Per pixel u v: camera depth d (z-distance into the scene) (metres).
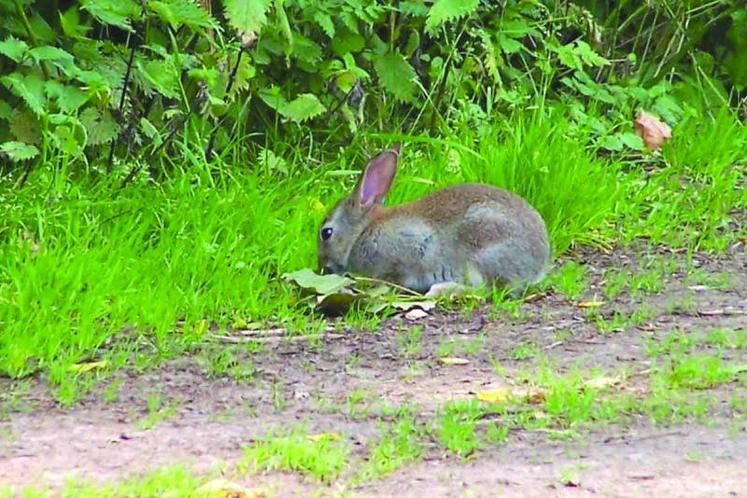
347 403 8.73
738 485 7.00
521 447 7.72
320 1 14.83
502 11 16.52
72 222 11.72
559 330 10.73
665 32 18.34
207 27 13.59
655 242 13.71
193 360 9.77
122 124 13.36
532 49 17.47
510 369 9.58
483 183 12.87
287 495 6.93
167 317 10.39
